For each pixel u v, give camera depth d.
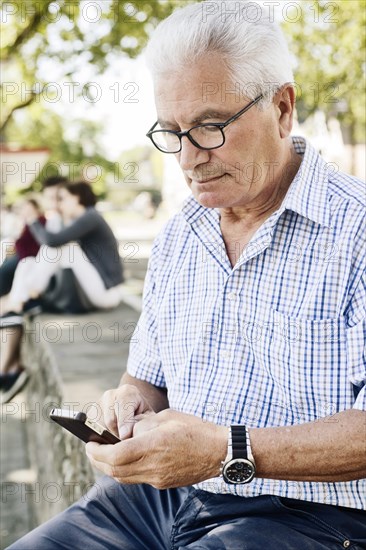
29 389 5.74
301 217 1.49
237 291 1.53
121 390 1.66
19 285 5.97
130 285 8.52
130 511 1.64
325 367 1.42
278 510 1.43
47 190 6.41
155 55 1.49
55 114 16.66
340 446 1.31
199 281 1.61
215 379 1.55
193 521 1.51
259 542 1.36
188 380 1.60
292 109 1.57
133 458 1.33
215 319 1.56
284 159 1.57
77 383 3.49
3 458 5.17
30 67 9.68
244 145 1.49
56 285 5.97
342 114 8.94
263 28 1.48
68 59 8.92
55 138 18.00
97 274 5.96
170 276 1.68
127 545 1.59
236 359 1.53
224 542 1.37
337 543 1.39
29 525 4.12
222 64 1.45
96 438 1.44
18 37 9.19
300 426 1.35
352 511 1.42
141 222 23.86
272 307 1.48
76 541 1.57
